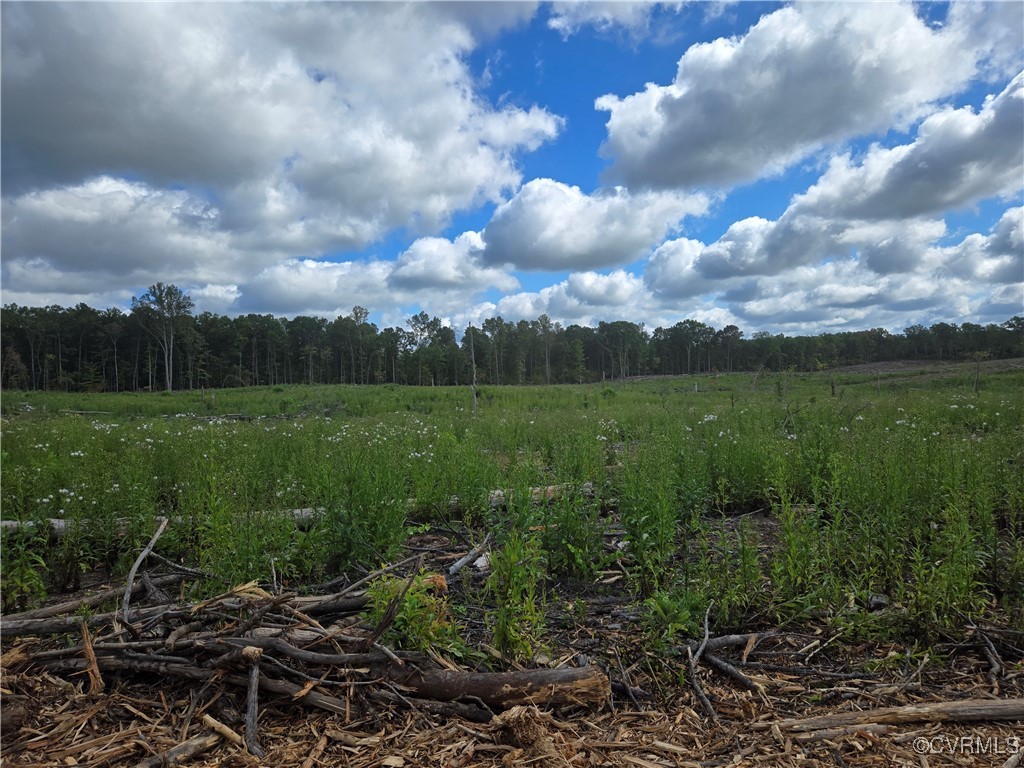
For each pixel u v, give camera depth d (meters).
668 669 3.35
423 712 2.91
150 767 2.52
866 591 4.04
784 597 4.08
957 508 4.63
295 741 2.74
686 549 4.81
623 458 7.70
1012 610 3.86
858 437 7.73
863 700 3.08
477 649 3.46
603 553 5.21
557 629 3.96
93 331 88.31
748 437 8.67
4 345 87.31
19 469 6.81
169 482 7.45
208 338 98.75
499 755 2.61
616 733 2.80
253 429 12.66
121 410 26.23
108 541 5.21
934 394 20.41
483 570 4.91
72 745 2.69
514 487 5.86
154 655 3.16
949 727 2.78
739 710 3.00
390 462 6.65
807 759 2.59
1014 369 37.88
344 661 3.07
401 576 4.68
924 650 3.56
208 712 2.92
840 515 4.70
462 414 18.39
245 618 3.42
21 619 3.56
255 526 4.71
